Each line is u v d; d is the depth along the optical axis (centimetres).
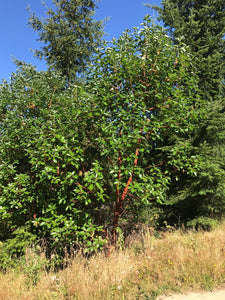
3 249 472
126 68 452
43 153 438
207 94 797
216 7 878
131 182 468
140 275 367
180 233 600
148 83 496
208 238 493
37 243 510
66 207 445
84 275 362
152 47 464
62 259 464
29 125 532
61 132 457
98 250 468
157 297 316
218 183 605
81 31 1105
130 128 450
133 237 554
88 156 571
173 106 461
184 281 345
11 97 588
